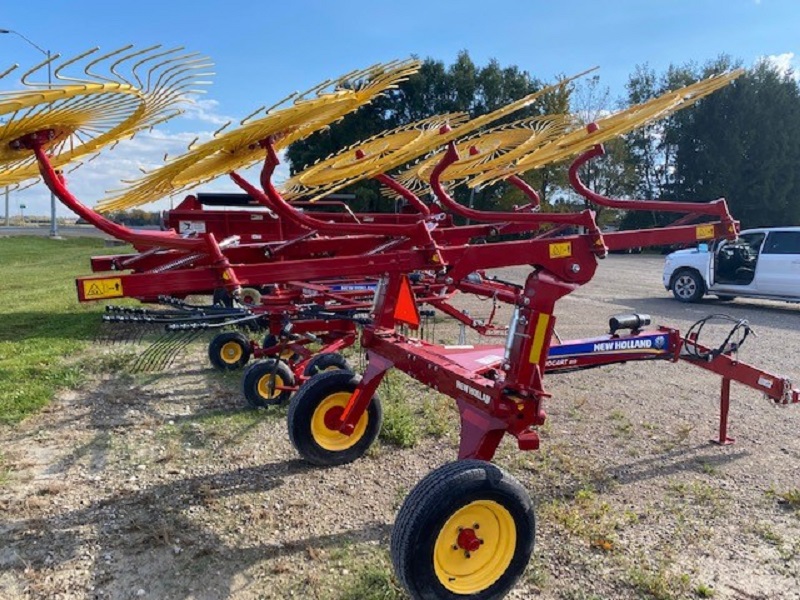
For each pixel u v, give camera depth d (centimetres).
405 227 356
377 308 438
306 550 348
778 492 422
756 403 616
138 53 234
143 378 691
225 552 346
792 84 4162
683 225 413
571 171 405
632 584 319
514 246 347
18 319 1052
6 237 3769
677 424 553
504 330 764
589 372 730
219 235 1015
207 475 444
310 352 612
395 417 521
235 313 469
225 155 338
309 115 303
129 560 338
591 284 1728
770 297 1244
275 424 544
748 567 336
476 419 334
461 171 541
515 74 4003
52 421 553
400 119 3812
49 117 256
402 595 305
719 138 4159
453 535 292
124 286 290
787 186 4119
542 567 332
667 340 471
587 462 467
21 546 352
